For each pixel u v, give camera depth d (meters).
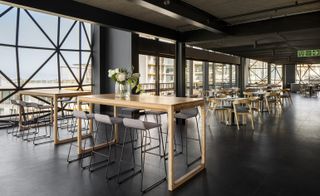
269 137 5.68
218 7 4.78
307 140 5.37
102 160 4.18
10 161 4.08
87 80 9.12
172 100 3.72
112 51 8.84
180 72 7.20
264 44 9.66
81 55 8.83
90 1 4.40
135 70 8.39
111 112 8.83
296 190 3.04
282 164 3.92
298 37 7.89
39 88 7.72
